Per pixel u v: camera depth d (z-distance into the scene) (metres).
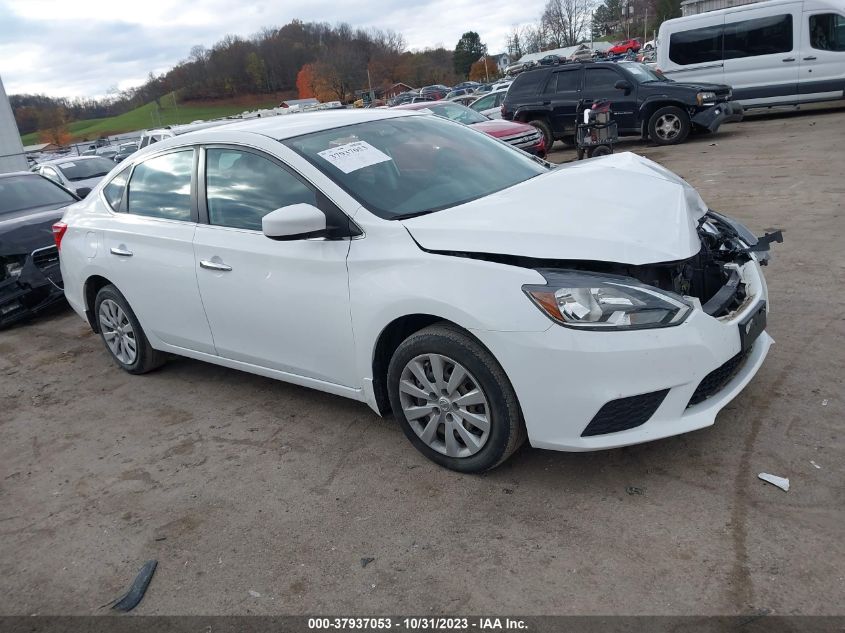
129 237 4.45
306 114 4.36
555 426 2.79
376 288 3.12
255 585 2.69
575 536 2.70
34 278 6.56
